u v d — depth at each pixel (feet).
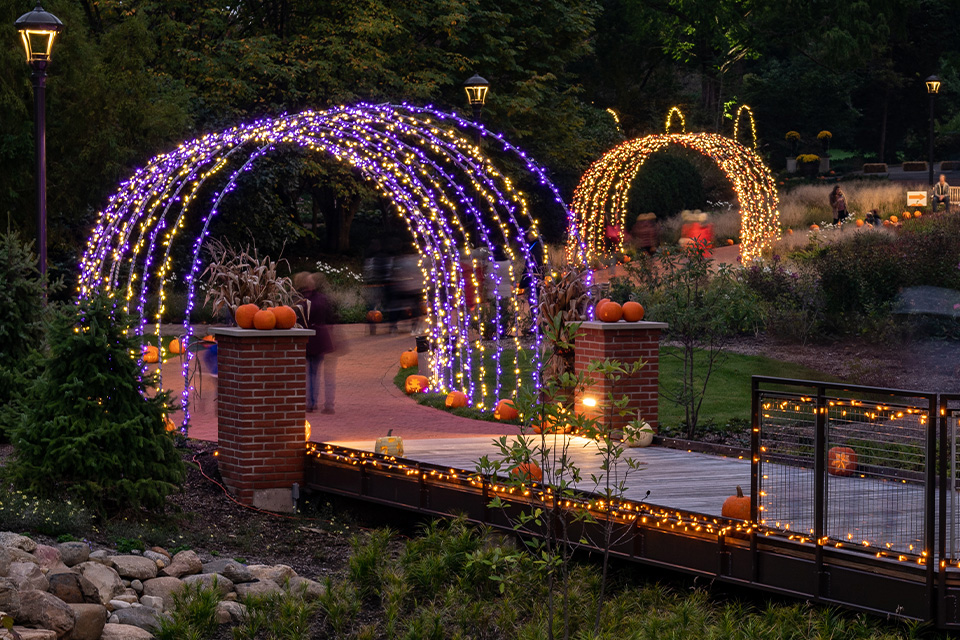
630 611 28.66
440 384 59.93
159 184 54.49
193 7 107.24
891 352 65.16
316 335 53.62
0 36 74.18
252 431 39.17
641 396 43.96
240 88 102.27
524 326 73.26
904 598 24.94
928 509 24.31
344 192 115.14
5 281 43.62
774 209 122.21
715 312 48.42
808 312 71.00
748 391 56.95
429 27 121.60
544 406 23.35
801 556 26.94
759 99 262.06
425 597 29.30
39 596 23.26
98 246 55.06
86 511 32.12
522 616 28.37
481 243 122.62
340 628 27.14
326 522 38.42
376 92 108.06
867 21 219.41
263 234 104.22
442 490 35.53
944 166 230.07
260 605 27.58
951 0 265.75
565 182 139.13
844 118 274.16
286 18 116.67
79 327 33.88
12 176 76.69
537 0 129.18
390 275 84.48
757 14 223.10
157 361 65.62
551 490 31.78
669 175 150.82
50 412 33.58
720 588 29.73
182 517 35.78
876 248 74.13
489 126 125.29
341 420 51.93
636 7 210.38
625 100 195.11
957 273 68.90
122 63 82.94
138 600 27.07
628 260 92.48
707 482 35.24
